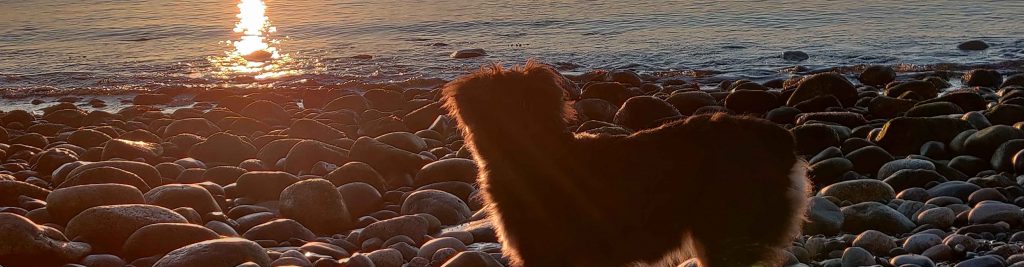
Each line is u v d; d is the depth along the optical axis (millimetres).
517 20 28016
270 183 9039
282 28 27641
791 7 29094
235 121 13273
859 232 7484
